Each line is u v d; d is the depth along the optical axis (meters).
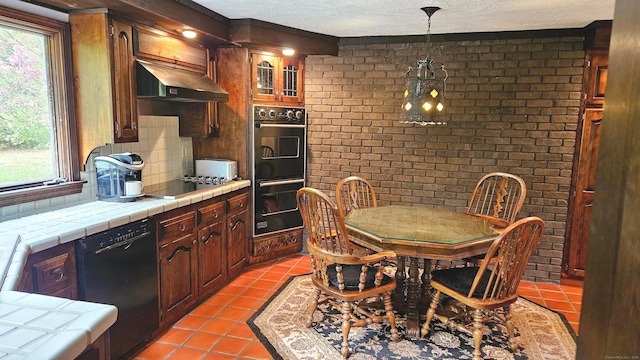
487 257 2.27
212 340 2.62
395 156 4.11
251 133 3.82
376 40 4.00
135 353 2.46
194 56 3.37
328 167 4.33
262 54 3.86
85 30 2.51
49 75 2.48
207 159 3.91
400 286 3.02
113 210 2.42
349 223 2.87
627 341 0.56
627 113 0.57
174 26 2.92
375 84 4.09
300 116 4.13
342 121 4.23
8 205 2.22
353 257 2.38
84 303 1.12
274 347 2.54
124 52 2.65
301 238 4.41
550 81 3.61
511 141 3.77
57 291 1.90
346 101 4.19
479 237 2.55
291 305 3.13
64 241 1.90
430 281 2.71
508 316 2.57
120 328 2.28
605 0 2.72
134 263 2.37
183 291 2.90
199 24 3.04
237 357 2.44
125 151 3.09
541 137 3.68
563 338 2.72
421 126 4.00
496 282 2.30
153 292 2.56
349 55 4.12
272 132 3.93
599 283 0.64
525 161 3.75
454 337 2.70
